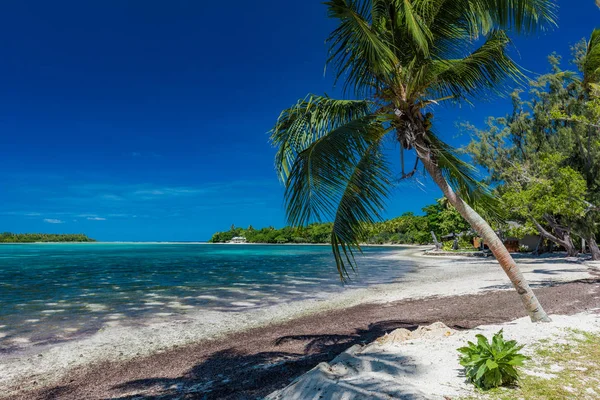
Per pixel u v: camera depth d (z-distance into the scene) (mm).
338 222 6168
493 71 7188
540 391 4316
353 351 6086
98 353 8695
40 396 6234
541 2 6496
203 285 21359
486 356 4562
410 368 5082
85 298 16750
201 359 7902
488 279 20578
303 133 7062
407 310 12312
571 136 25719
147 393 5973
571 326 7109
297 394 4379
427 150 6773
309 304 14945
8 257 56781
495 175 29469
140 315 12992
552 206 16312
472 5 6734
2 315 13039
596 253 28266
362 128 6070
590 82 17734
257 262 43375
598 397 4188
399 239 100688
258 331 10547
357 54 6859
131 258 53594
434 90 7449
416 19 6082
